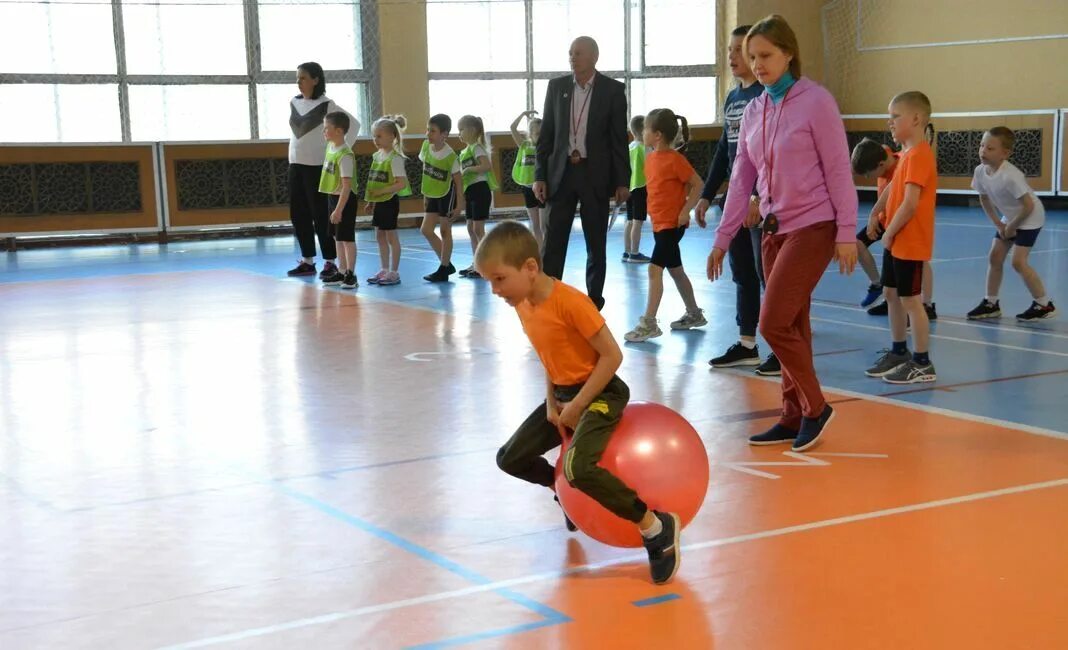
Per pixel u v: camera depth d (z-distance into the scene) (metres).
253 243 14.72
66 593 3.23
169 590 3.24
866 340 7.14
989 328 7.45
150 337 7.61
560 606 3.06
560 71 18.84
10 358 6.93
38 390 6.04
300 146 10.52
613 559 3.43
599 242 7.31
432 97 17.95
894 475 4.23
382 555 3.50
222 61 16.33
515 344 7.16
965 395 5.55
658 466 3.19
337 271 10.38
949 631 2.84
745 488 4.10
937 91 18.45
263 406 5.60
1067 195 16.64
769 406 5.40
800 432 4.62
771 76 4.54
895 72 19.05
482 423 5.18
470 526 3.77
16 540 3.70
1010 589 3.11
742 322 6.34
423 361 6.66
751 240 6.20
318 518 3.87
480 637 2.86
